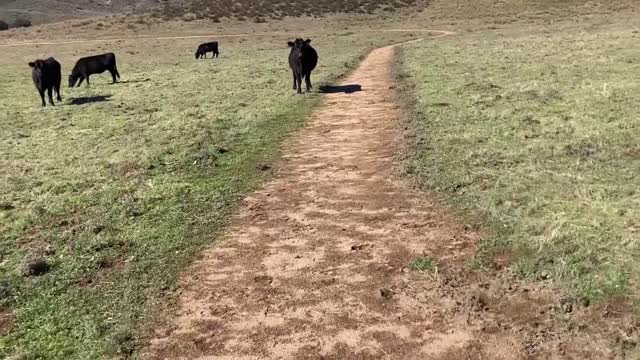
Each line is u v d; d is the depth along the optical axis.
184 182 7.71
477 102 11.12
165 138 10.29
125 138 10.62
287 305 4.62
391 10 47.53
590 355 3.68
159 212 6.68
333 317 4.41
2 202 7.47
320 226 6.01
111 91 16.95
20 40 39.78
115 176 8.27
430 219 5.93
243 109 12.38
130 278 5.21
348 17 44.81
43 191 7.91
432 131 9.19
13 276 5.38
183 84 17.11
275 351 4.07
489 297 4.42
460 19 42.44
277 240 5.77
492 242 5.27
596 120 8.95
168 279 5.14
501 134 8.70
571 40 21.25
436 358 3.85
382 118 10.57
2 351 4.25
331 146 8.96
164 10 48.12
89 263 5.54
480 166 7.29
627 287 4.26
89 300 4.89
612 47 17.64
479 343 3.95
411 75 15.62
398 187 6.89
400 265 5.07
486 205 6.00
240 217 6.39
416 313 4.37
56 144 10.63
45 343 4.31
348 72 17.55
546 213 5.64
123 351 4.16
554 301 4.23
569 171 6.74
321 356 3.97
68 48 33.91
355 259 5.25
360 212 6.27
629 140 7.70
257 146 9.30
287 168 8.03
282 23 43.28
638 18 32.41
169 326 4.46
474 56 19.11
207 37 37.88
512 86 12.63
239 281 5.04
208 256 5.53
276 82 16.05
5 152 10.29
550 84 12.46
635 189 5.94
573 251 4.88
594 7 40.53
